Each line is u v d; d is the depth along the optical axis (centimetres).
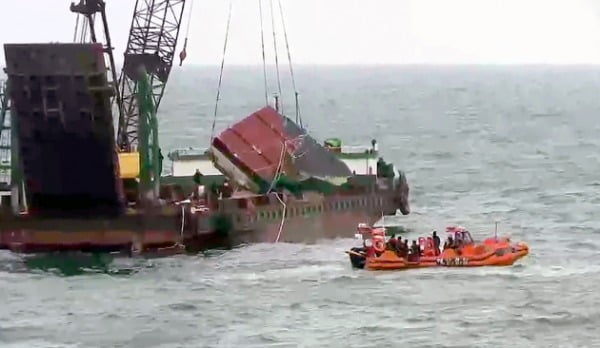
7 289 16762
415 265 17700
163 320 15125
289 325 14888
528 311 15475
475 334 14562
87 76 17512
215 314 15388
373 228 19350
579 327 14862
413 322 15012
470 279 17075
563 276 17300
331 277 17262
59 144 18362
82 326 14912
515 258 18062
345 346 14100
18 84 17762
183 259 18638
